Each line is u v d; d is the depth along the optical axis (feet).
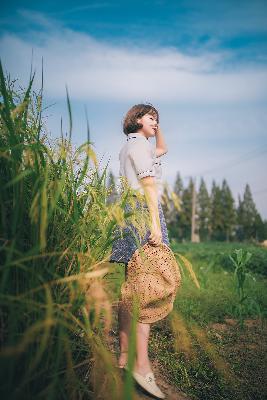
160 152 9.49
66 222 5.23
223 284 20.63
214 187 270.67
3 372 3.72
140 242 7.06
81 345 5.06
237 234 272.92
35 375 3.95
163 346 9.88
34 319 4.25
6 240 4.10
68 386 4.58
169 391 7.50
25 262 4.34
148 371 7.04
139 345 7.00
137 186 7.35
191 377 8.20
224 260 31.76
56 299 4.65
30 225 4.67
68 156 5.35
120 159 7.99
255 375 8.26
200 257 42.32
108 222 5.65
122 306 7.20
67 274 4.91
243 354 9.50
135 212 5.73
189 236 245.04
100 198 5.93
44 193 4.11
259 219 267.59
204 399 7.35
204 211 269.44
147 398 6.93
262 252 42.93
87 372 5.48
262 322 13.00
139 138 7.80
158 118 8.31
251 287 19.38
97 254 5.40
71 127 4.56
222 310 13.85
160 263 7.09
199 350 9.53
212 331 11.36
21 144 4.40
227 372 8.25
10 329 3.79
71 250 5.15
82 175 5.09
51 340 4.23
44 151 5.04
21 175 3.92
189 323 11.18
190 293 16.20
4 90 4.38
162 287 6.99
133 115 8.10
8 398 3.63
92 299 4.66
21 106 4.48
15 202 4.40
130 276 7.05
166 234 7.63
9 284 4.19
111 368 4.62
